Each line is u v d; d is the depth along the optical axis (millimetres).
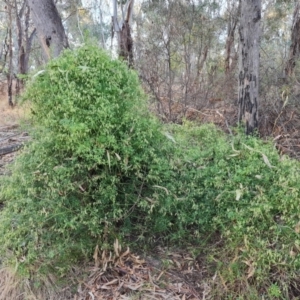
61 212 1480
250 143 1772
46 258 1502
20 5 8984
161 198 1555
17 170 1572
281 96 2814
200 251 1579
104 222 1563
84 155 1445
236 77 3574
